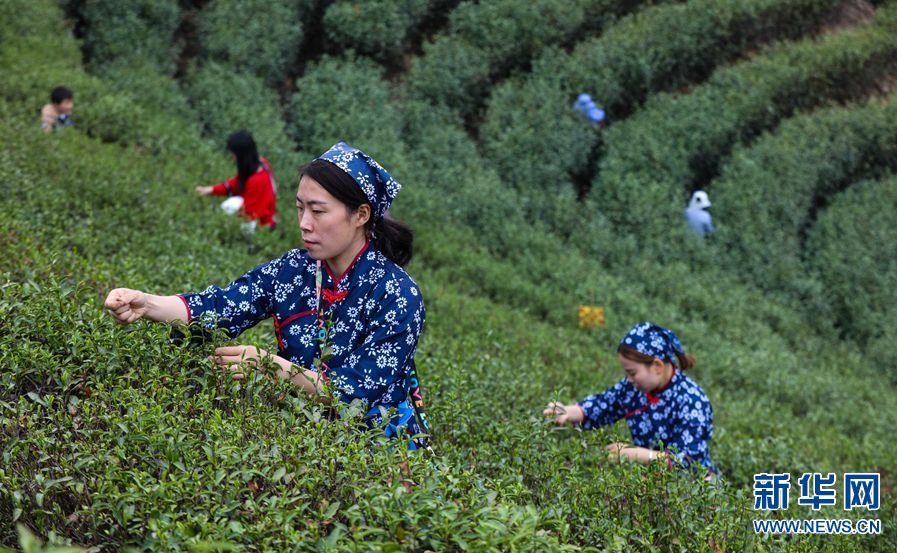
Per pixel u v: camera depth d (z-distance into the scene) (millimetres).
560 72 16688
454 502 2754
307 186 3133
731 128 16859
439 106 16078
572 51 17375
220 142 13891
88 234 7070
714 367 11875
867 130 17562
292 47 15820
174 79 15141
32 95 11555
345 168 3117
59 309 3607
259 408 3223
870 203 17047
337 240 3152
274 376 3273
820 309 15703
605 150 16688
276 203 12375
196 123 13984
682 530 3617
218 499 2668
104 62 14422
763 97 17312
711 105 17031
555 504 3506
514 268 13648
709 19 17672
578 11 17219
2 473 2748
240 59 15258
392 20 16141
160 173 10859
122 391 3152
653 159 16328
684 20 17500
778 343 13945
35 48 13234
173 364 3355
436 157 15359
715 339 13164
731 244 16047
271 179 10180
